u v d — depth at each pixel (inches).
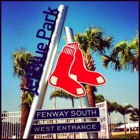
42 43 414.6
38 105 382.0
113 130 1579.7
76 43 422.6
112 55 572.7
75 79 409.4
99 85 410.9
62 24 426.6
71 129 379.6
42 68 402.0
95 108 391.9
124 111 1485.0
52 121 410.3
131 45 541.0
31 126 371.6
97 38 633.6
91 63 607.5
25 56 614.5
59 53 415.2
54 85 400.5
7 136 492.7
